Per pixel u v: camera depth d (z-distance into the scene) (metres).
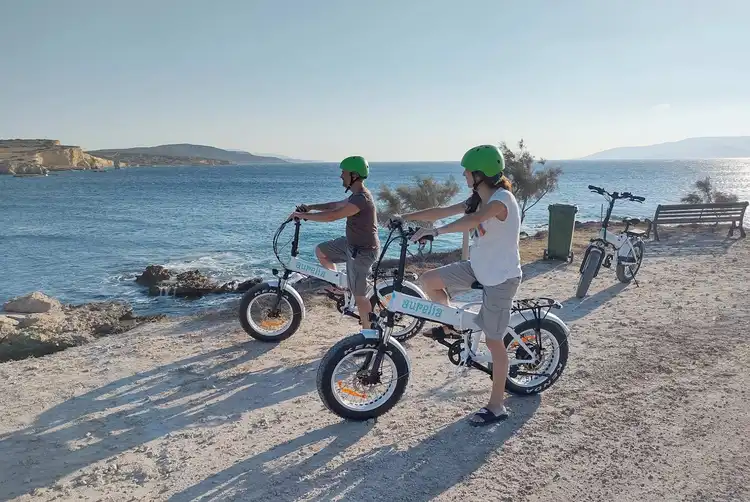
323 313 7.22
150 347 5.95
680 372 4.93
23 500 3.25
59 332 8.60
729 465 3.43
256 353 5.70
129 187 79.69
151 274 15.12
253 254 19.75
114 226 29.89
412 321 6.13
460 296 8.16
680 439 3.76
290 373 5.16
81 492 3.32
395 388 4.18
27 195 60.81
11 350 7.49
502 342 3.96
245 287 13.51
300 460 3.62
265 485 3.34
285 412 4.35
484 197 3.83
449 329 4.28
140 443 3.90
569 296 7.89
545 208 34.47
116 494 3.29
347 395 4.27
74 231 27.81
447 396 4.59
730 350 5.43
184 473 3.49
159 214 36.91
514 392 4.49
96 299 13.33
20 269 17.64
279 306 6.06
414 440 3.85
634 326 6.35
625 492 3.19
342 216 5.06
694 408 4.21
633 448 3.67
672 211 13.12
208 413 4.36
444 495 3.20
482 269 3.85
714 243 12.52
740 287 8.00
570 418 4.12
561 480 3.33
